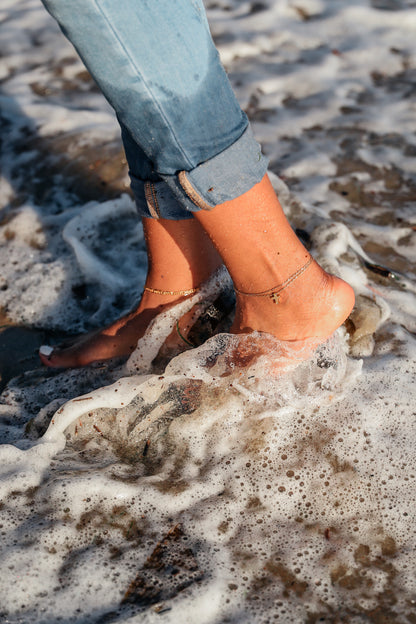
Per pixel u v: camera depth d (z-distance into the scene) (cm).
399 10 365
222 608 129
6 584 129
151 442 164
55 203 262
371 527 146
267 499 151
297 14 369
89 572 133
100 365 186
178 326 179
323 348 160
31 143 288
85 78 332
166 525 145
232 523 146
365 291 197
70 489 147
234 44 345
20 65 340
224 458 159
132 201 256
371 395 168
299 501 151
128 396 165
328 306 150
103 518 145
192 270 174
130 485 150
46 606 126
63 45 352
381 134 288
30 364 200
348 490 152
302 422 163
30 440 163
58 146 286
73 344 191
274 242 139
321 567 137
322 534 145
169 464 160
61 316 219
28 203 261
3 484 148
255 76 326
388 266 219
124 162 275
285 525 147
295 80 324
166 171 127
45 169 275
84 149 283
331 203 249
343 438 160
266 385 162
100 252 240
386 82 323
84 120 301
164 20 111
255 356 157
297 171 267
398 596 131
